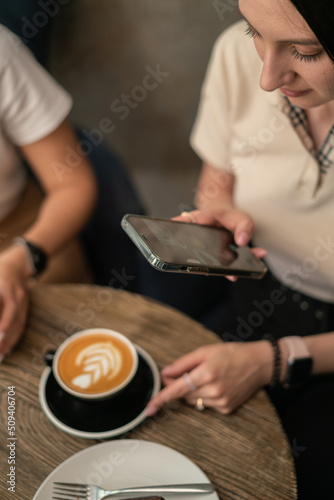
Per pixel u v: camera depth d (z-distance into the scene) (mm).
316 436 939
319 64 621
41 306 1012
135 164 2516
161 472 731
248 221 962
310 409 983
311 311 1097
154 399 828
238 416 836
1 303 1017
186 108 2592
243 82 1000
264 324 1176
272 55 638
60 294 1038
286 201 987
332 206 945
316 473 891
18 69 1130
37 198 1436
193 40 2664
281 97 907
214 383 837
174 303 1387
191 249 796
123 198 1404
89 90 2688
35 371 895
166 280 1413
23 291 1025
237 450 785
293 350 915
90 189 1281
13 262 1103
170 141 2555
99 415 806
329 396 996
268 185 993
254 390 887
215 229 926
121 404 814
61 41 2746
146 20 2711
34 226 1229
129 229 788
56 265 1396
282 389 1125
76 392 789
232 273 792
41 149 1222
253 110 1008
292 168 949
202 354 890
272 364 911
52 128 1199
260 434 808
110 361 844
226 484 742
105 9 2754
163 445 785
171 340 949
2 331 933
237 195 1098
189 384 833
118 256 1487
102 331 891
